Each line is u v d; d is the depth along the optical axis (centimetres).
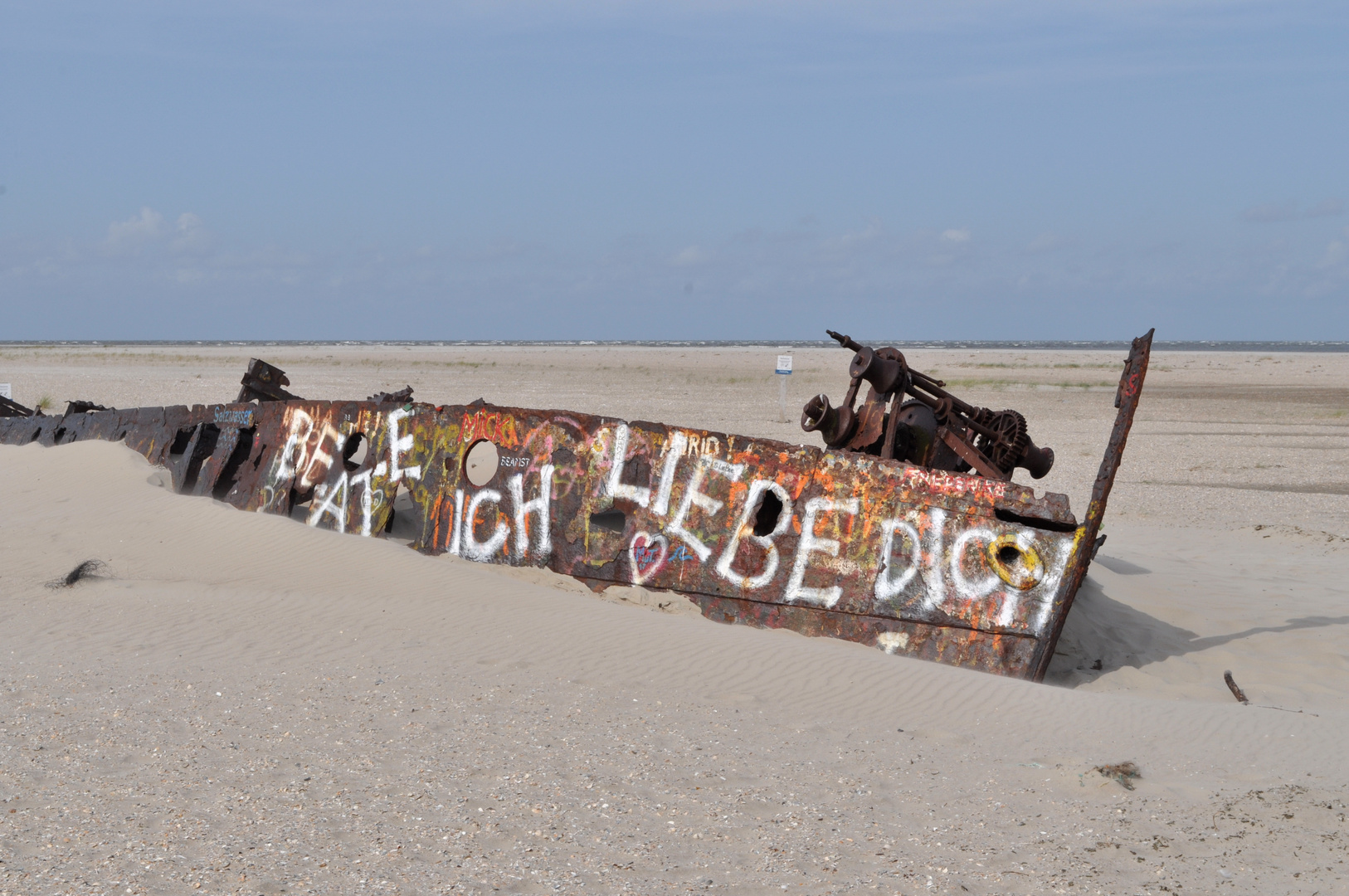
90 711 614
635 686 688
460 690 664
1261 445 2634
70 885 400
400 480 1101
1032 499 858
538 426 1023
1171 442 2680
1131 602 1116
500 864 427
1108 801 515
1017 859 443
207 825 461
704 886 411
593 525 988
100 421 1570
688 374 5778
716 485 947
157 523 1103
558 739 582
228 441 1320
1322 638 995
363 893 399
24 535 1086
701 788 517
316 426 1202
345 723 600
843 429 1023
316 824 463
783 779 534
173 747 559
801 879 419
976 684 727
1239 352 13712
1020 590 838
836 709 666
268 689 662
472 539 1037
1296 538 1539
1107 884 419
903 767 560
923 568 866
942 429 1033
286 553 993
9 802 482
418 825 464
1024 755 591
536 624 813
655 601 931
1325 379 5644
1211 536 1563
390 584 912
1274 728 648
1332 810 503
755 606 912
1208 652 949
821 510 909
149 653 741
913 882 418
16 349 9994
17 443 1742
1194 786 540
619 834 460
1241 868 435
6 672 691
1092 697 717
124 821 462
